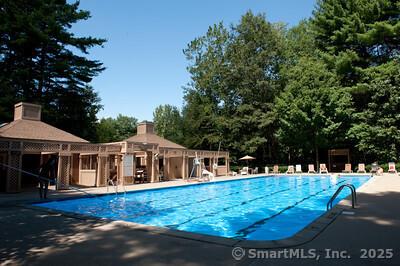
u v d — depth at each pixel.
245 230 8.44
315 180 25.30
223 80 38.84
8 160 14.91
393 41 30.67
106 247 5.20
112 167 23.34
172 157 27.05
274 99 35.75
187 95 43.09
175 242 5.42
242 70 36.66
